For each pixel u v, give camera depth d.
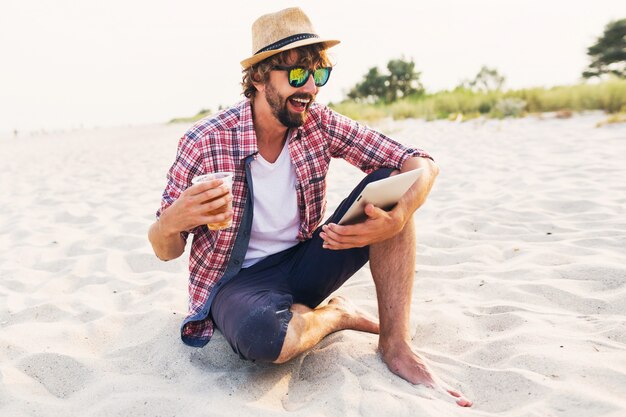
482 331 2.20
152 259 3.43
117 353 2.16
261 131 2.02
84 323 2.49
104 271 3.26
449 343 2.12
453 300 2.50
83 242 3.84
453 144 7.94
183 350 2.11
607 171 4.75
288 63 1.86
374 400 1.68
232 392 1.81
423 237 3.44
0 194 6.55
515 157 6.13
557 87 12.44
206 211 1.69
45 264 3.47
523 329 2.10
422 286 2.74
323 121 2.13
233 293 1.93
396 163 2.16
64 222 4.72
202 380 1.89
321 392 1.78
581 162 5.29
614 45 21.89
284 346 1.79
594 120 8.88
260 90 1.94
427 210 4.17
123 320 2.47
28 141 23.72
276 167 2.04
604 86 10.60
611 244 2.96
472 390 1.78
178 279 3.00
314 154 2.09
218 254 2.00
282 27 1.87
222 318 1.91
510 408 1.65
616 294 2.32
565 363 1.79
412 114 13.88
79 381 1.96
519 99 11.50
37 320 2.57
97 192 6.17
